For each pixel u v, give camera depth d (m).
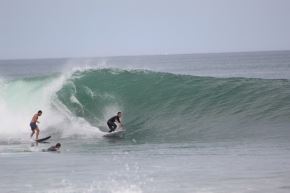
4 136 92.94
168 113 101.19
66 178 54.16
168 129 92.69
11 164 63.75
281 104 95.25
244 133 83.12
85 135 91.31
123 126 97.81
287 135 78.44
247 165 57.94
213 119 94.81
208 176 53.12
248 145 73.00
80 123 100.19
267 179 50.44
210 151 69.75
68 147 78.69
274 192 45.50
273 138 77.06
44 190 49.06
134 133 91.44
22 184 51.91
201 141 79.88
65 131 95.56
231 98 101.94
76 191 48.34
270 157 62.38
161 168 58.34
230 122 91.50
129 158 66.50
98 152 72.81
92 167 60.34
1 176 56.34
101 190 48.47
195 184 49.75
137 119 100.94
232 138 80.25
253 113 93.56
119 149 75.38
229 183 49.56
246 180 50.50
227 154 66.31
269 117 90.69
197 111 99.75
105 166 60.78
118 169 58.59
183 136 86.00
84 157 68.31
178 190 47.75
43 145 81.88
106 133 92.06
